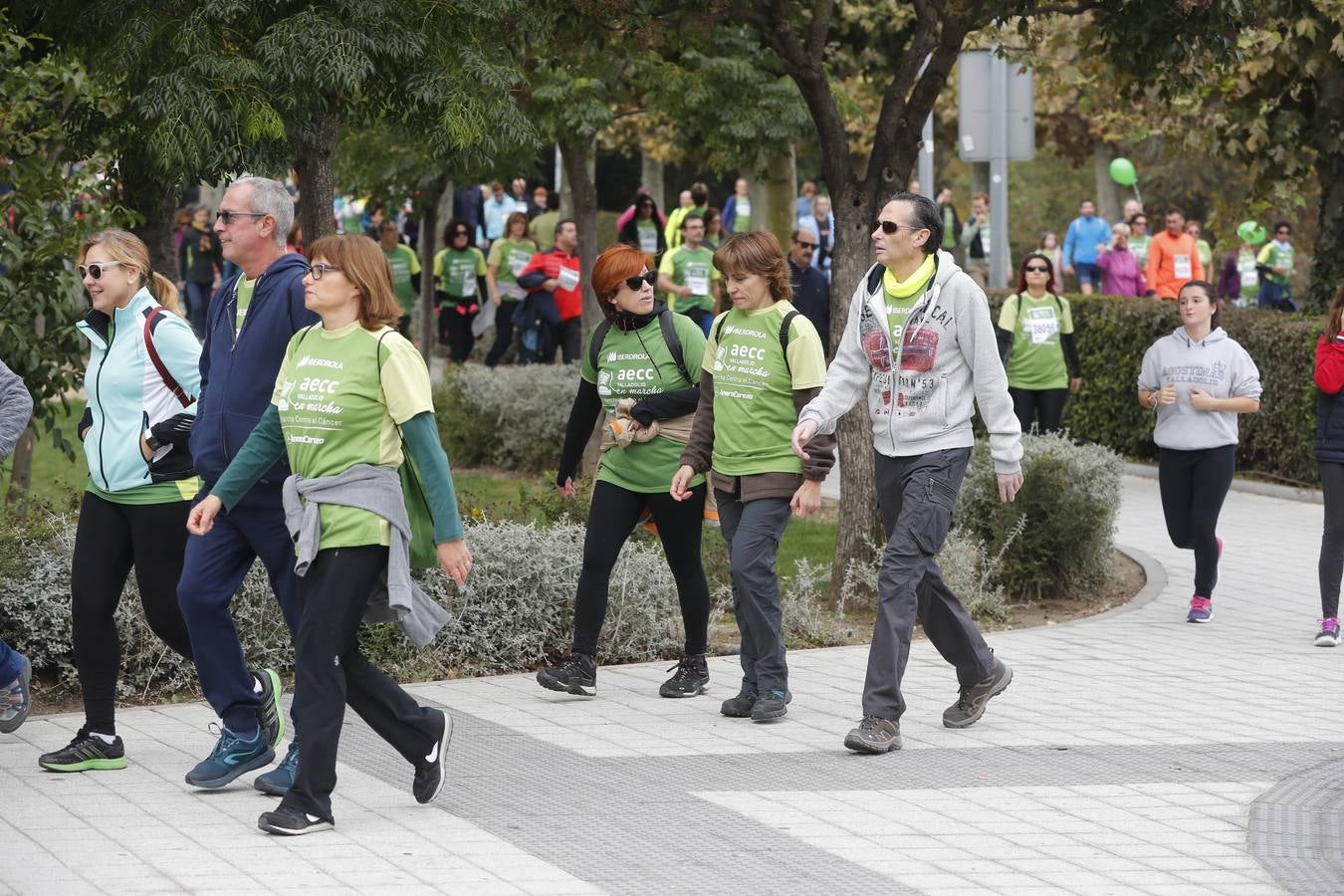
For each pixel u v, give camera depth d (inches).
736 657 405.7
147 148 388.2
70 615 356.2
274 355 271.1
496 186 1341.0
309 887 229.6
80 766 292.8
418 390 254.7
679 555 355.3
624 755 308.2
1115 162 1233.4
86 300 450.6
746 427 331.9
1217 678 382.3
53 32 432.1
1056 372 669.3
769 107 660.1
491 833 256.8
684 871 239.0
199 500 277.1
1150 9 453.1
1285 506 684.7
